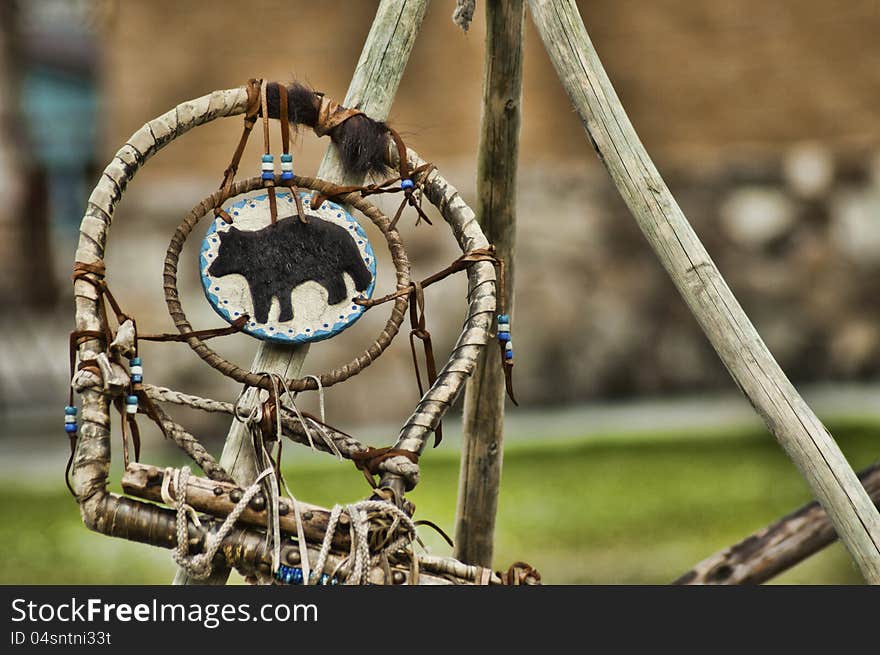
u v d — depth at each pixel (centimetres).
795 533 820
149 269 2086
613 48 2120
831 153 2169
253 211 679
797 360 2281
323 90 2030
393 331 686
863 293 2270
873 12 2092
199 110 682
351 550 621
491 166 818
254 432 659
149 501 645
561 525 1524
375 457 650
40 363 2614
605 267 2245
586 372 2247
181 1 2053
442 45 2005
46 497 1800
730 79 2127
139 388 635
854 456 1716
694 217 2189
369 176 725
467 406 867
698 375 2288
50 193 3069
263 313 667
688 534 1473
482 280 694
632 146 711
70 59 3012
